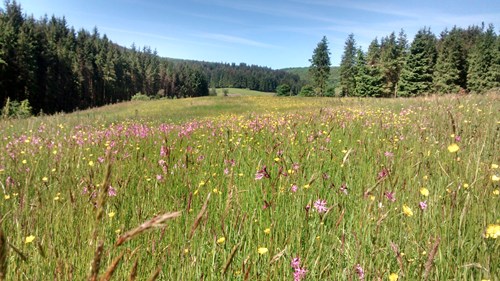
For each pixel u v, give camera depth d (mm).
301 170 3197
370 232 2271
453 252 2092
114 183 3320
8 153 4949
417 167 3199
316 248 2248
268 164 3779
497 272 1832
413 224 2377
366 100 19297
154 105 39938
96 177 3465
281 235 2322
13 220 2381
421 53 61188
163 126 8297
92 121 13430
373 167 3652
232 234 2412
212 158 4453
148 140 6273
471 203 2383
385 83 69688
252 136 5930
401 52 69438
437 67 62938
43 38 63375
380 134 5488
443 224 2240
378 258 2047
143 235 2348
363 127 6379
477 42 70000
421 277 1828
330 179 3357
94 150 5512
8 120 12938
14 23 65188
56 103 60906
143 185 3318
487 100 9969
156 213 2609
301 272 1799
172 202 3092
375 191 2619
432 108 8617
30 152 5219
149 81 107375
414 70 61344
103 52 83938
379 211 2436
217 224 2590
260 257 2170
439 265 1977
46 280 1850
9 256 1900
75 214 2625
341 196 2953
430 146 4219
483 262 1897
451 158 3523
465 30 96062
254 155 4531
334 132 5770
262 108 33656
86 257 1977
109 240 2326
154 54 129125
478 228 2164
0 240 921
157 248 2201
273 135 6000
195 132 7242
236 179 3535
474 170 3000
